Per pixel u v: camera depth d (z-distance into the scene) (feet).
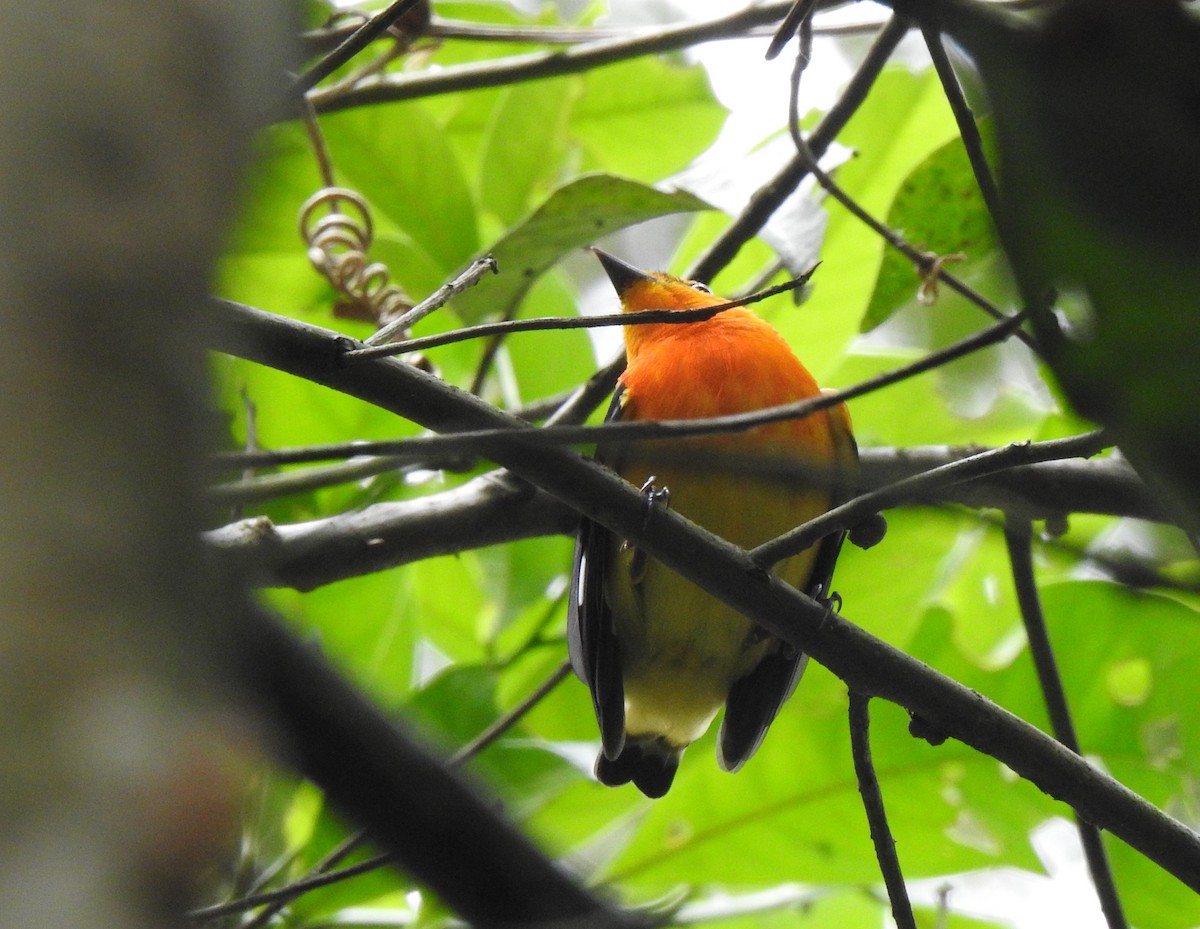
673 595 25.05
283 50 6.61
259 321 16.21
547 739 30.14
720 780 27.14
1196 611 26.76
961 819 26.71
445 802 11.95
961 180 25.16
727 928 28.81
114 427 5.57
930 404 32.81
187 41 6.08
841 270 31.65
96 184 5.71
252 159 6.47
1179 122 8.32
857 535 22.02
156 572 5.58
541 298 31.68
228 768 5.52
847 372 32.89
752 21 27.76
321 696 11.41
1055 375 9.37
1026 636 26.78
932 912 28.09
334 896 24.93
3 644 5.20
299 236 30.89
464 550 25.41
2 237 5.51
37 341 5.48
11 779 5.11
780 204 25.03
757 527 24.02
